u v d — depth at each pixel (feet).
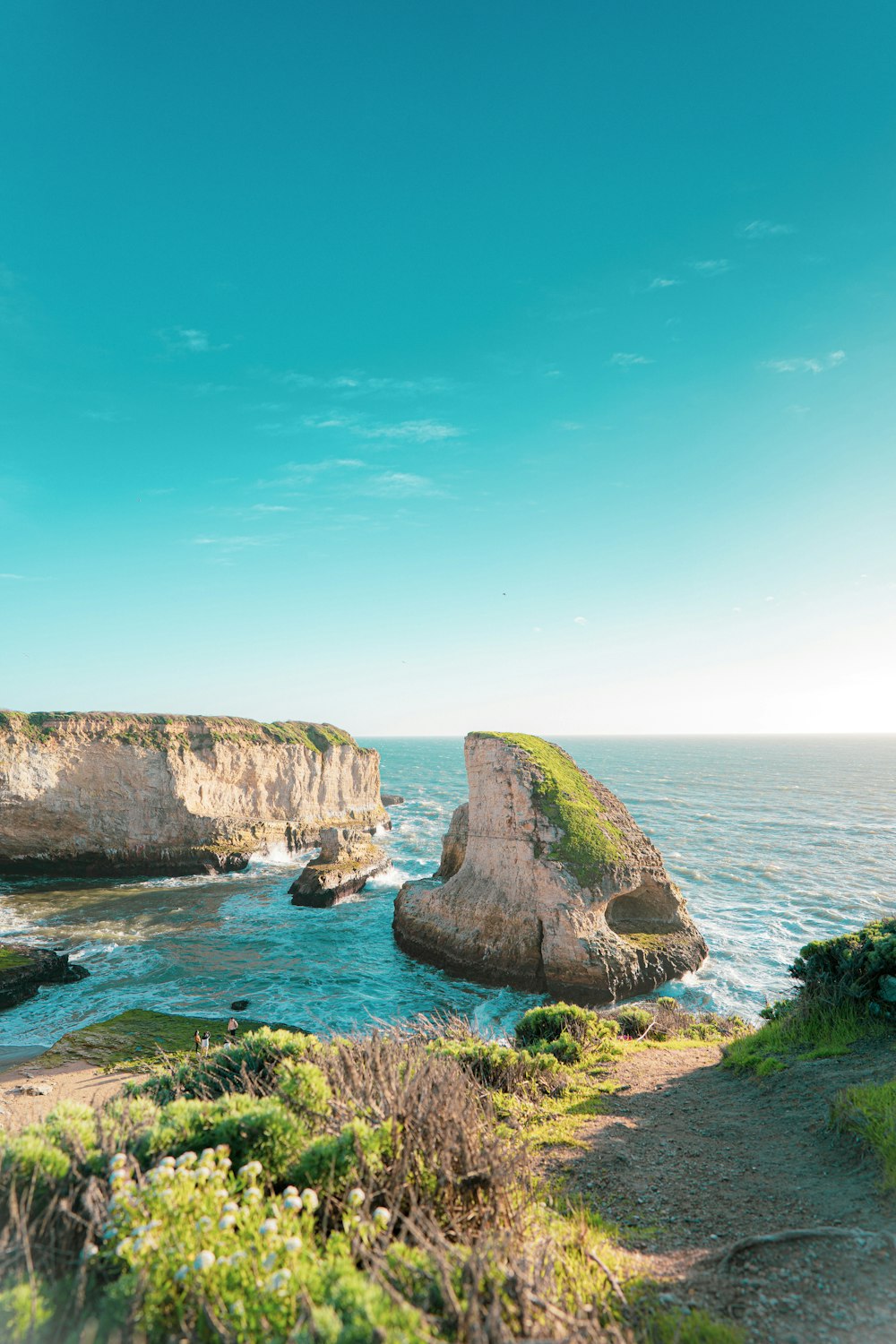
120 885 178.60
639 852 114.42
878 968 42.27
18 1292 12.92
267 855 215.72
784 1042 44.06
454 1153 19.84
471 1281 13.64
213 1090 31.30
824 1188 24.45
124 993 101.76
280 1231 15.31
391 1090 22.49
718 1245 20.95
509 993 102.12
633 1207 24.54
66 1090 68.08
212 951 122.93
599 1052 52.11
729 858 206.49
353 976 109.50
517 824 113.60
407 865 200.95
